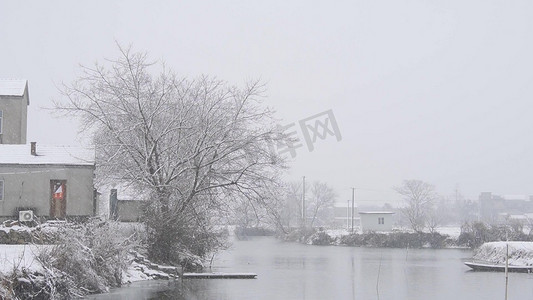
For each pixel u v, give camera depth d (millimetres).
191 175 40062
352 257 61531
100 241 30875
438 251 74938
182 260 40438
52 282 24438
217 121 40188
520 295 31891
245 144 40312
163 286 32188
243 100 41188
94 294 28250
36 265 24578
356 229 115000
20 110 48031
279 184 41469
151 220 38312
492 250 57250
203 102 40812
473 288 34719
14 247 29328
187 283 34250
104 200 58625
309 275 41094
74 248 27750
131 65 40562
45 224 35281
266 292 31172
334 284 35500
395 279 39250
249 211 42500
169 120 40500
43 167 38969
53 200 39094
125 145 39500
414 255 66000
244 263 51781
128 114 39906
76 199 39250
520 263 51656
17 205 38531
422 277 40906
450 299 30000
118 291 29609
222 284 34250
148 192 39594
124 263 33156
